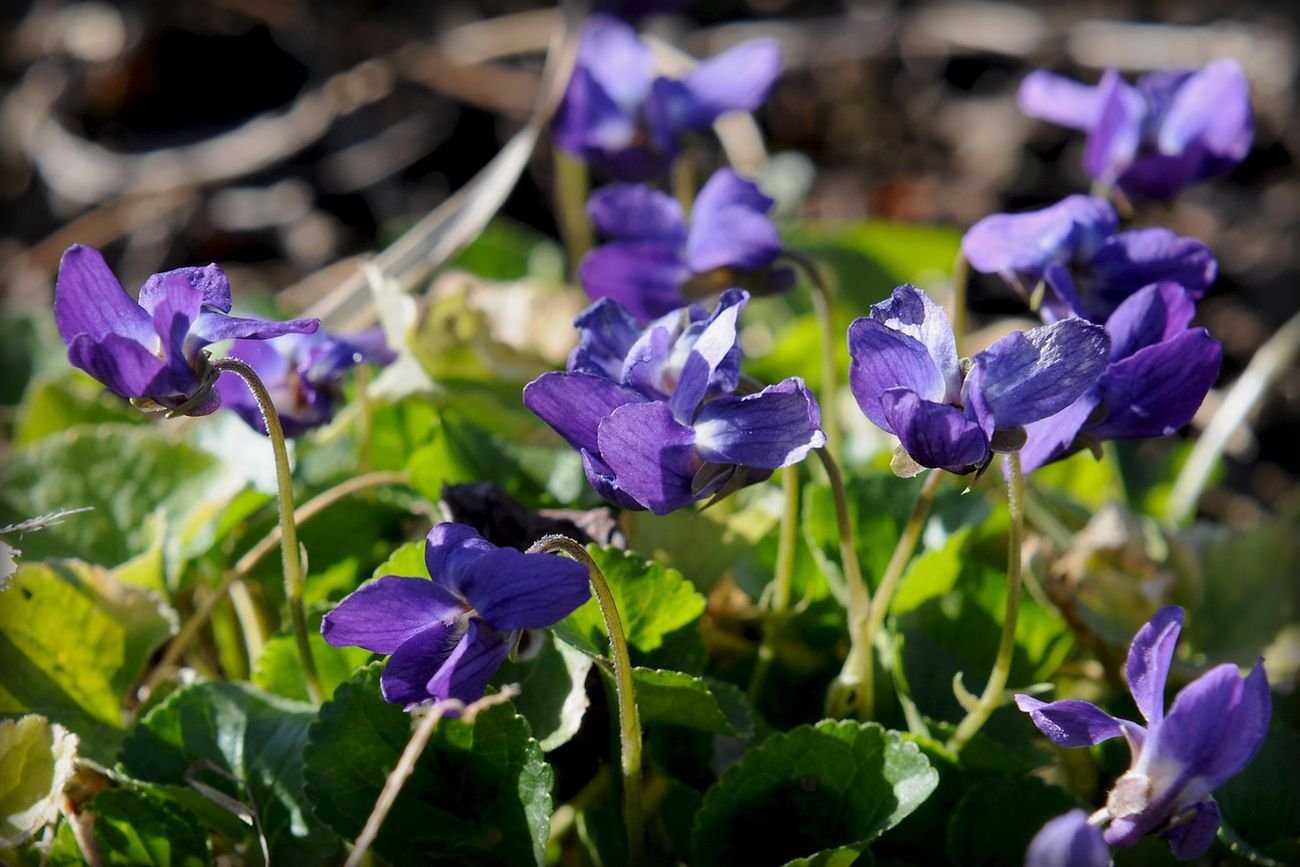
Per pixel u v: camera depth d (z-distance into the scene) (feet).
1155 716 1.06
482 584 1.06
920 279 1.58
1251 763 1.19
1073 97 1.28
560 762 1.19
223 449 1.29
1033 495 1.29
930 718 1.19
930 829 1.19
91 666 1.20
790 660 1.24
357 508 1.27
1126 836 1.06
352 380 1.36
